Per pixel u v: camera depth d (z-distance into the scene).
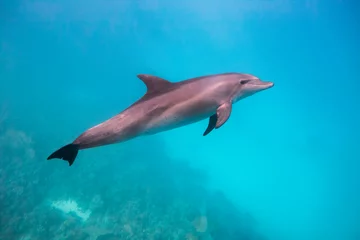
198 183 17.14
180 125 4.89
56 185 13.36
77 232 11.30
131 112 4.56
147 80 4.79
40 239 10.84
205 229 13.38
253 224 15.80
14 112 17.48
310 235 16.06
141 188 14.34
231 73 5.44
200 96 4.79
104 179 14.26
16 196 12.16
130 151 16.91
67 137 16.62
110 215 12.47
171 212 13.56
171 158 18.42
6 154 13.95
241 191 18.09
